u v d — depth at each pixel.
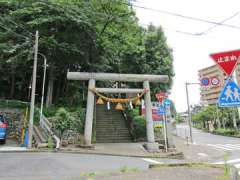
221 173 7.28
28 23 20.20
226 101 5.37
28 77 29.31
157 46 32.81
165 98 18.69
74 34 22.20
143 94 19.50
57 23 21.17
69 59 24.36
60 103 28.00
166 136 19.48
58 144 16.03
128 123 25.20
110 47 25.75
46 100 26.34
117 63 29.67
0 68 24.61
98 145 19.48
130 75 19.38
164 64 32.69
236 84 5.32
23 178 8.33
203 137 42.22
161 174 7.27
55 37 22.17
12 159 12.12
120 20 24.50
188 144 26.20
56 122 19.20
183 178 6.70
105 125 24.91
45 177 8.45
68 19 20.64
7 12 24.23
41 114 20.23
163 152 17.34
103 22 24.22
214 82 26.41
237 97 5.27
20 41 22.75
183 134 47.41
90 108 18.52
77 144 18.89
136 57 30.56
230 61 5.43
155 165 8.96
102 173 8.40
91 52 24.86
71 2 22.09
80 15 21.72
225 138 40.06
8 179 8.20
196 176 6.92
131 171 8.30
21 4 23.42
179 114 105.88
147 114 18.95
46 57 23.33
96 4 24.09
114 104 29.09
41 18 20.28
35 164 10.98
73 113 21.98
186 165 8.90
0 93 30.28
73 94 29.09
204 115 67.81
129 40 26.59
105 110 27.94
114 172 8.41
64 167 10.47
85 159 12.95
